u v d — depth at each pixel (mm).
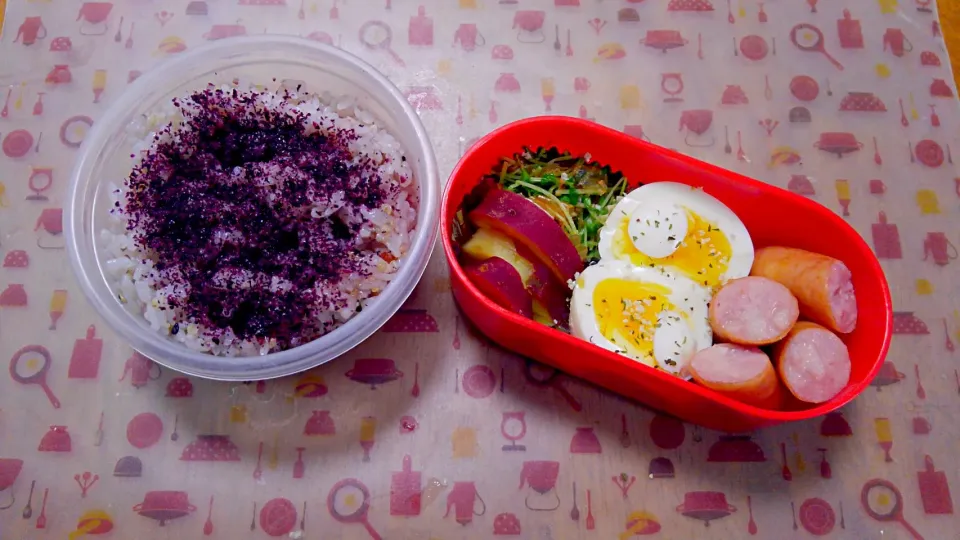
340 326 314
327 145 339
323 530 325
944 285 356
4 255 349
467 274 323
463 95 372
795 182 367
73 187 324
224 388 338
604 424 338
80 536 323
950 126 376
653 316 326
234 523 324
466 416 337
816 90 378
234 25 377
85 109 367
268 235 327
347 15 380
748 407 295
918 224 363
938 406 343
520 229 326
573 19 383
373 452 332
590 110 372
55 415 334
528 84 374
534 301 335
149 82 337
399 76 373
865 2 389
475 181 340
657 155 331
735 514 331
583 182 352
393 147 341
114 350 341
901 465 337
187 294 320
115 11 378
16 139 362
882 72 382
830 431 340
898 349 349
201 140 337
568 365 330
